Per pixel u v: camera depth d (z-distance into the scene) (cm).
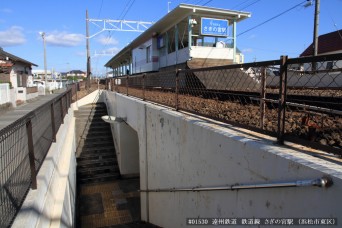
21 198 289
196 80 731
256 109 465
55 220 366
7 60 2311
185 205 426
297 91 712
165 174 519
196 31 1444
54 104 571
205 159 348
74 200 724
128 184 1008
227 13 1289
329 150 215
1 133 237
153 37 1661
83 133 1348
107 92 1623
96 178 1048
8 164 272
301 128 319
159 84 945
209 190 338
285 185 210
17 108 1708
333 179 174
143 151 673
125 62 3038
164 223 542
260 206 246
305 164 197
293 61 238
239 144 274
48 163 402
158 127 545
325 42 1889
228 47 1370
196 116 436
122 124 1037
